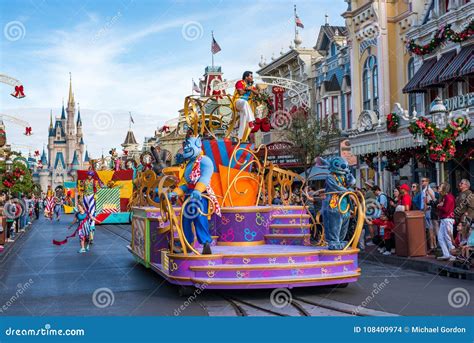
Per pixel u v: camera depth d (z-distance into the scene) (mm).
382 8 25906
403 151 21219
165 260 9781
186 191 9711
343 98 31203
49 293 9492
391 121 20719
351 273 8906
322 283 8617
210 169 9430
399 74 25578
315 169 21125
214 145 11367
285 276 8562
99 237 23078
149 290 9648
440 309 7676
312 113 30312
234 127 12555
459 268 10938
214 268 8531
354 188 10031
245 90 12000
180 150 11047
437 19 21594
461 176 20047
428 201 13984
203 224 9320
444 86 21531
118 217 34344
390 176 25297
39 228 30453
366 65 27656
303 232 10625
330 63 32750
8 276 11828
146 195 12070
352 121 28766
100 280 10938
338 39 32000
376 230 16719
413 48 22219
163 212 9891
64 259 14906
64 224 34562
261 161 12297
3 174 23797
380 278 10789
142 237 12078
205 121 12727
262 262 8695
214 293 9180
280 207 11297
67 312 7871
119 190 34625
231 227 10586
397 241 13320
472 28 19219
